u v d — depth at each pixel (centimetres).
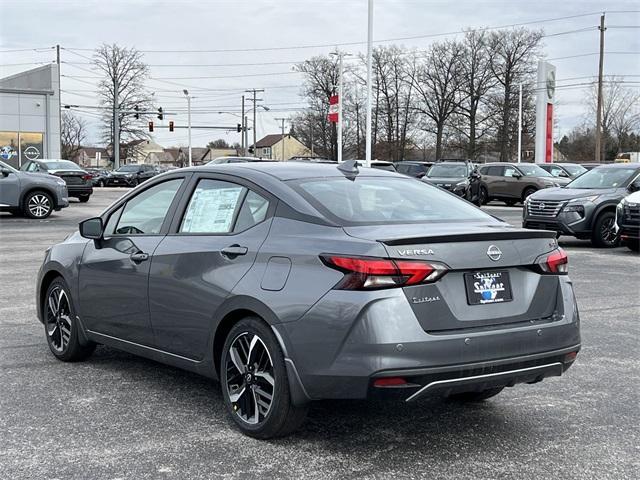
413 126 8088
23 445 412
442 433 437
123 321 520
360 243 382
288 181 455
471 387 383
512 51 7394
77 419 456
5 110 4178
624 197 1420
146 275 492
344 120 8344
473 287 391
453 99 7719
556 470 383
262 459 393
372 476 372
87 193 2772
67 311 588
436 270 376
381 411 477
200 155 15900
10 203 1980
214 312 438
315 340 381
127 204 547
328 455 399
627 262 1245
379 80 8119
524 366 396
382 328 364
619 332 713
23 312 785
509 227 443
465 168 2667
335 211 424
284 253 409
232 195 468
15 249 1348
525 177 2811
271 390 410
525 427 449
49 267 595
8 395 504
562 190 1527
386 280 369
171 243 483
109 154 8538
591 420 464
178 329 470
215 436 427
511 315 402
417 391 367
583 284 1005
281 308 396
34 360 598
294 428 415
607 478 374
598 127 5062
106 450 405
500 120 7425
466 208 481
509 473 378
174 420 455
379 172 517
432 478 370
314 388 386
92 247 555
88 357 603
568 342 417
